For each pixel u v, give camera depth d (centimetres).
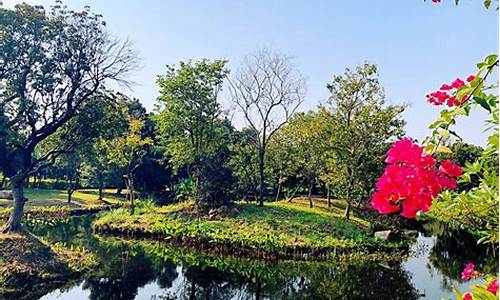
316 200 3159
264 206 2548
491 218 266
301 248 1731
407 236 2214
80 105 1900
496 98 221
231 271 1544
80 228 2359
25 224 2419
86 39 1808
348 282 1405
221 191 2481
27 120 1744
